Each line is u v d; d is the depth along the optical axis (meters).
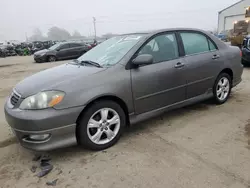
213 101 4.34
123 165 2.59
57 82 2.71
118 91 2.92
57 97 2.57
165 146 2.94
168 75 3.38
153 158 2.69
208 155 2.70
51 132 2.54
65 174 2.50
